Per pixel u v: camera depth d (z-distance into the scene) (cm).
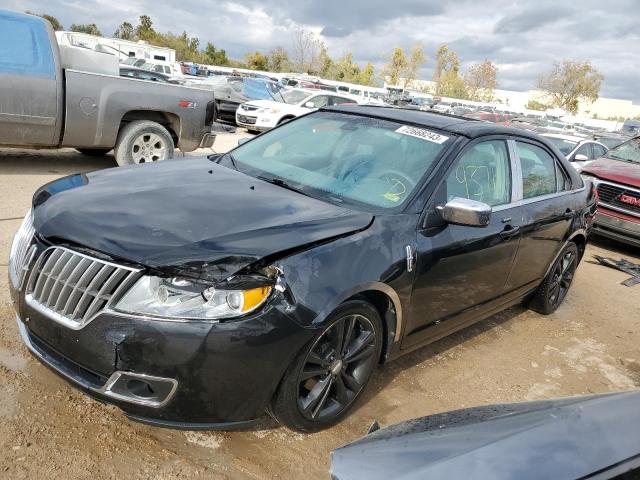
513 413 187
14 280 280
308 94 1747
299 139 408
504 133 420
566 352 466
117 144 774
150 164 372
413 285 318
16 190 648
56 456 251
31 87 679
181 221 269
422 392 363
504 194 406
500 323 506
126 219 268
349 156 372
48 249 262
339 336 283
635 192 777
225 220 274
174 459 263
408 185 340
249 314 240
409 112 423
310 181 353
